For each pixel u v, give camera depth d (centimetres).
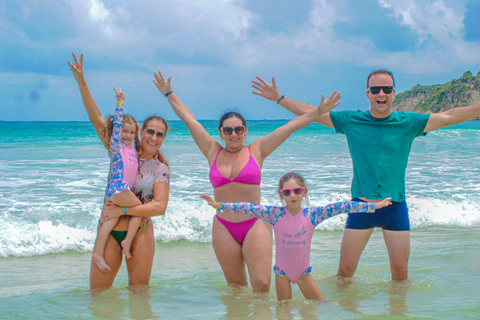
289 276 443
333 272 557
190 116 520
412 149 2208
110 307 419
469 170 1460
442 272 536
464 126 5541
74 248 708
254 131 4131
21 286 508
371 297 443
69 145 2300
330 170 1438
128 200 438
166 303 433
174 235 777
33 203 940
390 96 465
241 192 466
